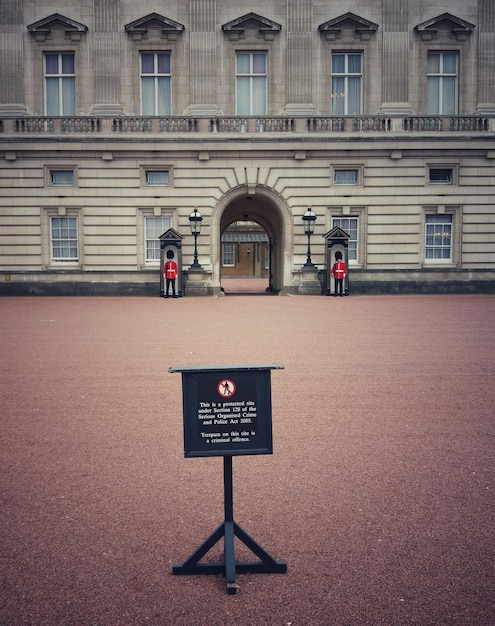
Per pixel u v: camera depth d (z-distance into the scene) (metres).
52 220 34.09
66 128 33.34
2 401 9.94
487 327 18.80
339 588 4.61
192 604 4.41
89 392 10.52
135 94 33.75
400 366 12.66
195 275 33.69
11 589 4.60
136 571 4.86
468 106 34.34
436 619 4.21
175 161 33.69
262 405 4.66
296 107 33.75
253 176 33.78
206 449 4.65
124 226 33.91
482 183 34.19
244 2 33.62
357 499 6.18
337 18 33.34
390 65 33.81
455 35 33.94
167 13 33.56
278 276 37.56
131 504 6.07
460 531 5.49
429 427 8.55
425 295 33.69
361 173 34.00
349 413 9.23
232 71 33.81
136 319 21.30
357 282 34.22
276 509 5.95
